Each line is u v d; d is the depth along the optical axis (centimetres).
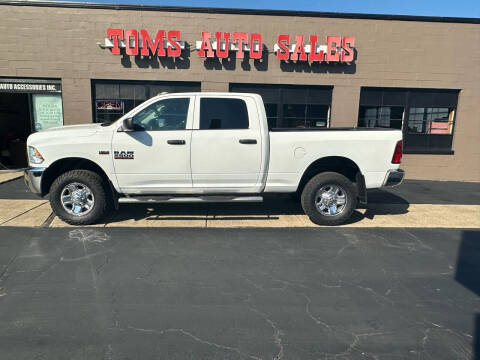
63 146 540
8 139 1245
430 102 1077
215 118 560
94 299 346
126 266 421
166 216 625
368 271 422
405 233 562
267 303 345
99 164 546
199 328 303
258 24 1000
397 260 456
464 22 1031
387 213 685
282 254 468
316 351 276
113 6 966
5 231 533
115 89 1013
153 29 984
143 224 579
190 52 999
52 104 1019
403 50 1036
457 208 732
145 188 561
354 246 502
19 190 825
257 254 466
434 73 1051
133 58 991
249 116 564
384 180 584
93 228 553
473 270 429
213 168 560
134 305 337
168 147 548
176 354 270
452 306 346
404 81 1049
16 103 1318
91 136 544
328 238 533
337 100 1046
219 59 1005
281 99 1048
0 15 953
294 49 992
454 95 1077
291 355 271
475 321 320
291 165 571
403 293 370
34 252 457
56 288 366
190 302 344
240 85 1034
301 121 1062
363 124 1074
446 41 1039
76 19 968
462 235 557
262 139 560
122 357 265
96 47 981
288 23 1005
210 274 405
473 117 1075
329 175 582
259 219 620
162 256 453
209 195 578
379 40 1029
